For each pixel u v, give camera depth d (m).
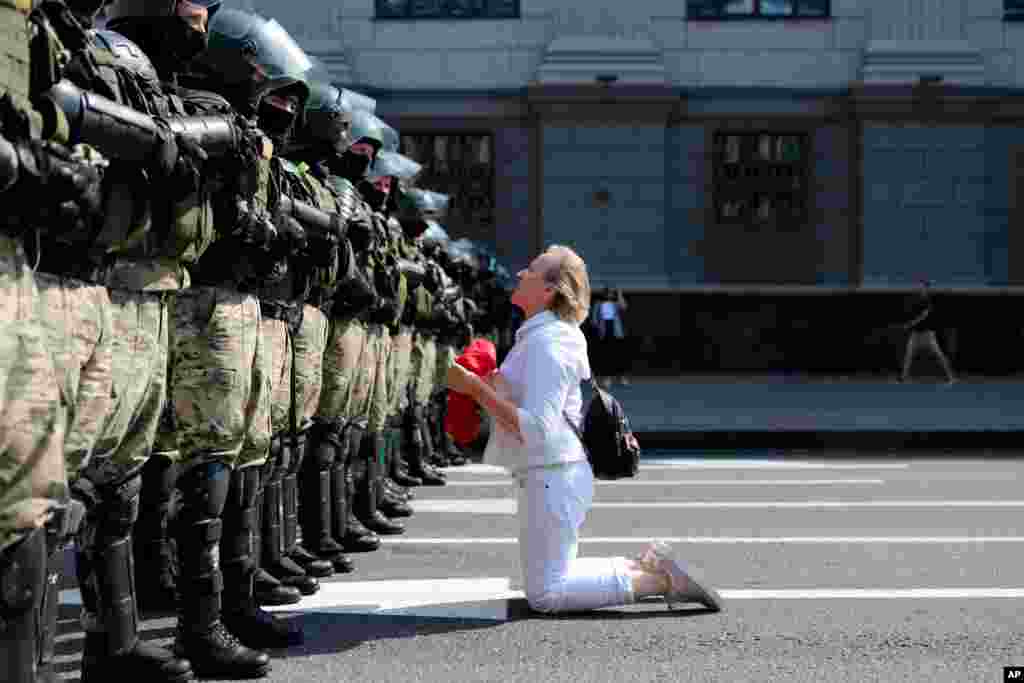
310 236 5.82
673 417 16.86
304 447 6.97
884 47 26.00
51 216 3.06
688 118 26.28
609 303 23.09
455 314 13.12
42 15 3.10
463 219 26.38
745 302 26.11
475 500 10.41
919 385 23.47
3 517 3.03
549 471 6.02
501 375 6.15
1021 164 26.16
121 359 4.00
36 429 3.08
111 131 3.46
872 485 11.34
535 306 6.23
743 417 16.88
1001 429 15.43
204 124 4.25
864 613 6.07
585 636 5.59
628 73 25.78
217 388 4.73
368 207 7.86
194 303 4.71
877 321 26.06
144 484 4.76
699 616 6.01
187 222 4.16
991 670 5.06
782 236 26.50
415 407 11.47
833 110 26.28
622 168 25.92
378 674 4.94
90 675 4.37
